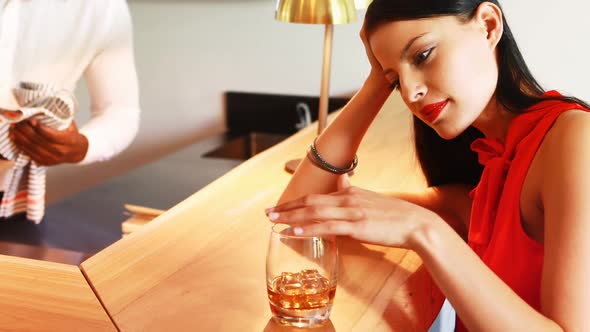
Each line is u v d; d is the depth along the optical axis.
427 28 1.00
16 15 2.26
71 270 1.01
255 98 3.21
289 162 1.63
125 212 1.88
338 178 1.34
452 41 1.01
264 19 3.11
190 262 1.04
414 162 1.63
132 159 3.50
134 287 0.95
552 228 0.91
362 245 1.12
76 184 3.60
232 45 3.19
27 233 1.76
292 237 0.83
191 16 3.22
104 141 2.32
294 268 0.83
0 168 1.93
